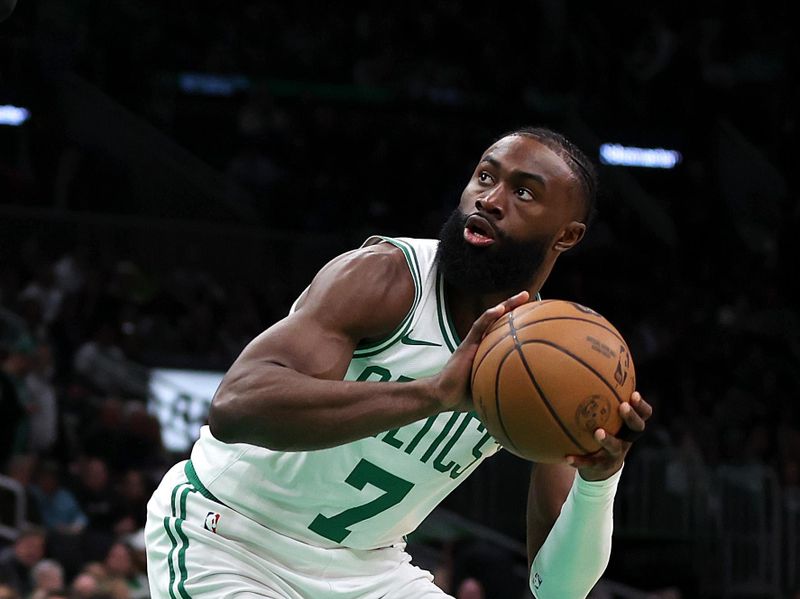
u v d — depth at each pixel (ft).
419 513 17.17
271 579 16.52
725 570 56.44
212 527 16.51
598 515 16.60
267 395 13.75
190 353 68.69
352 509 16.40
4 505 44.04
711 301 83.76
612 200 91.20
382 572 17.34
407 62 95.50
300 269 81.61
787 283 86.02
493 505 55.67
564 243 15.85
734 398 71.20
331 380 13.98
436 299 15.38
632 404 14.21
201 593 16.35
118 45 88.84
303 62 94.53
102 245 77.00
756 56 104.88
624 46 100.58
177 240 78.95
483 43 97.50
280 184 85.61
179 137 90.07
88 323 65.05
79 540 42.78
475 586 42.09
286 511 16.42
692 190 94.63
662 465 56.70
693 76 99.35
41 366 52.08
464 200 15.57
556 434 13.91
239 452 16.43
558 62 98.27
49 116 82.74
